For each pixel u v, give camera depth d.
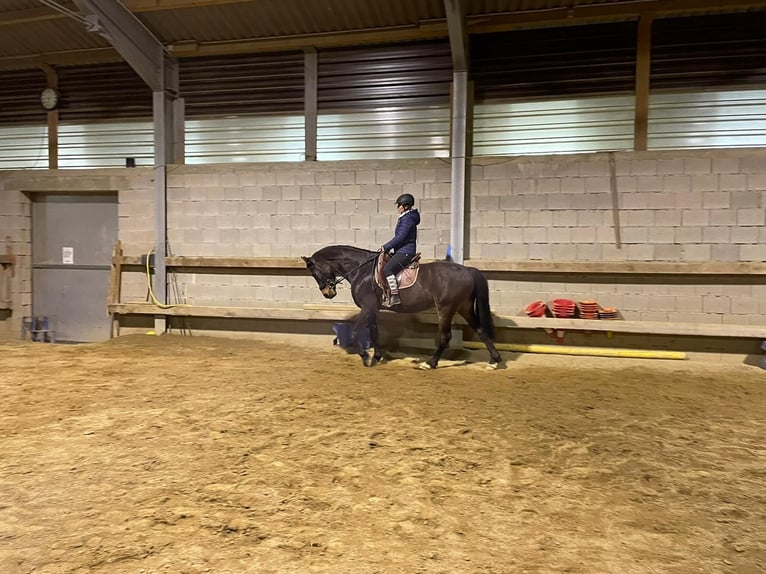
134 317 8.58
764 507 2.91
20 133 9.27
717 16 6.95
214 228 8.22
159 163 8.27
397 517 2.73
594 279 7.07
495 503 2.91
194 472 3.25
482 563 2.33
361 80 8.00
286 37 8.02
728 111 7.00
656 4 6.88
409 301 6.34
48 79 9.06
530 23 7.27
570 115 7.41
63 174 8.70
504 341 7.33
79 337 9.03
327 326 7.85
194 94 8.53
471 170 7.38
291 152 8.31
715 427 4.28
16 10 8.04
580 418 4.46
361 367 6.36
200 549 2.39
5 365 6.15
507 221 7.30
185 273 8.34
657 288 6.89
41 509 2.77
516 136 7.58
